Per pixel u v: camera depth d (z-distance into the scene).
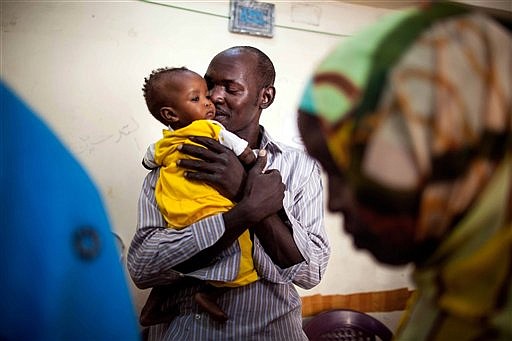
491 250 0.50
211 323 1.27
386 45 0.51
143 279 1.25
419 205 0.51
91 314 0.50
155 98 1.35
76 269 0.50
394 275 2.31
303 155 1.49
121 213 1.98
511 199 0.49
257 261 1.25
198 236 1.17
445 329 0.57
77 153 1.93
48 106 1.91
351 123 0.52
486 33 0.51
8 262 0.47
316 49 2.22
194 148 1.24
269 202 1.19
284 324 1.31
